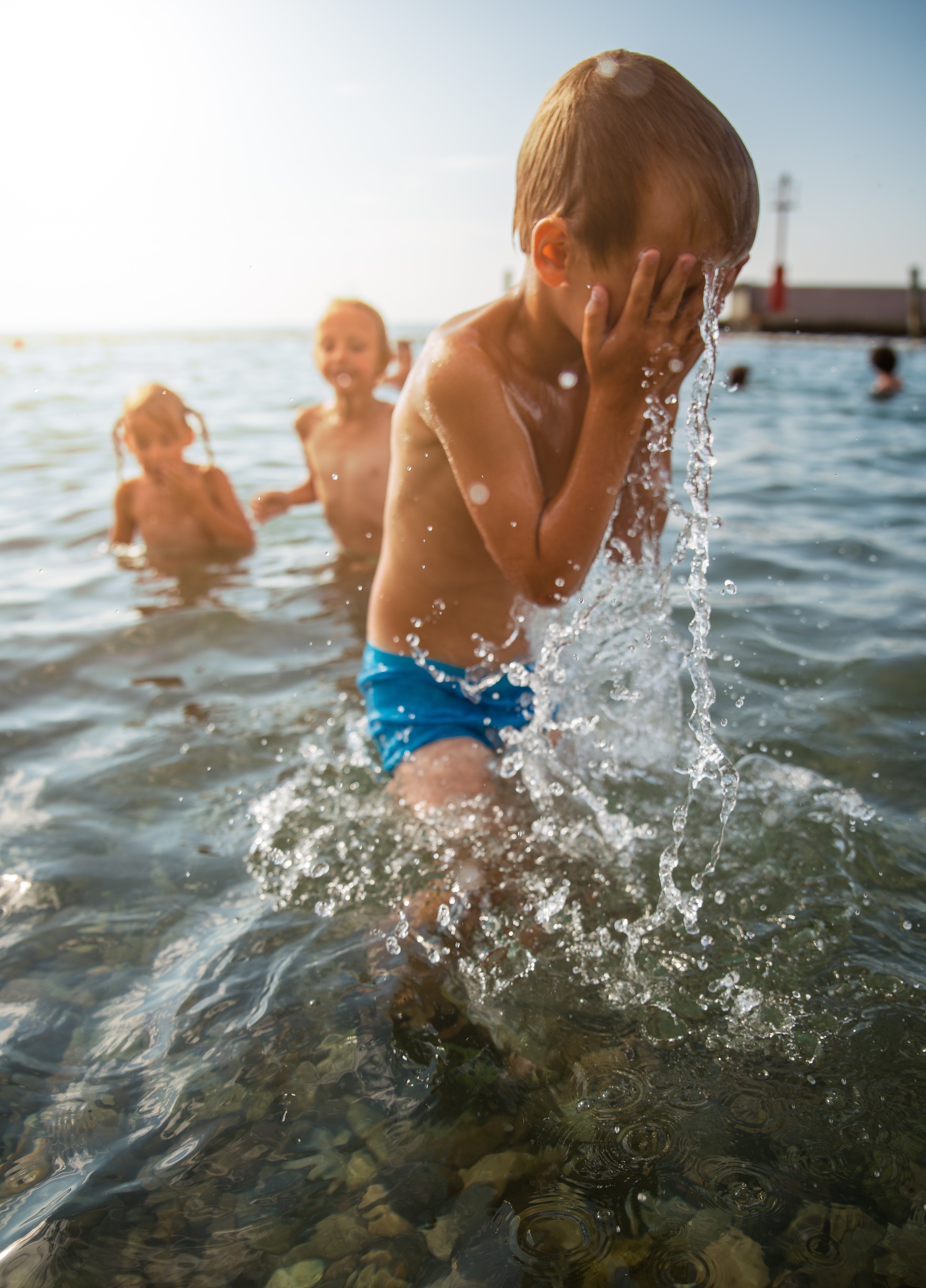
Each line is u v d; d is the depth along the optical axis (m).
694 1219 0.99
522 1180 1.04
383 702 1.84
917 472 5.36
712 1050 1.22
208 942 1.45
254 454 6.03
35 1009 1.32
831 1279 0.93
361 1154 1.08
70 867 1.65
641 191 1.29
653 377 1.40
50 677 2.49
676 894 1.51
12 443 6.40
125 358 22.53
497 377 1.49
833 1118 1.11
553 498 1.49
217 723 2.20
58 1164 1.08
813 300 33.97
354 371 3.38
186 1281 0.94
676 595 3.01
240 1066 1.21
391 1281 0.93
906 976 1.34
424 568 1.75
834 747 2.02
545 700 1.83
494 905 1.49
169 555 3.68
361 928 1.47
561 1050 1.22
